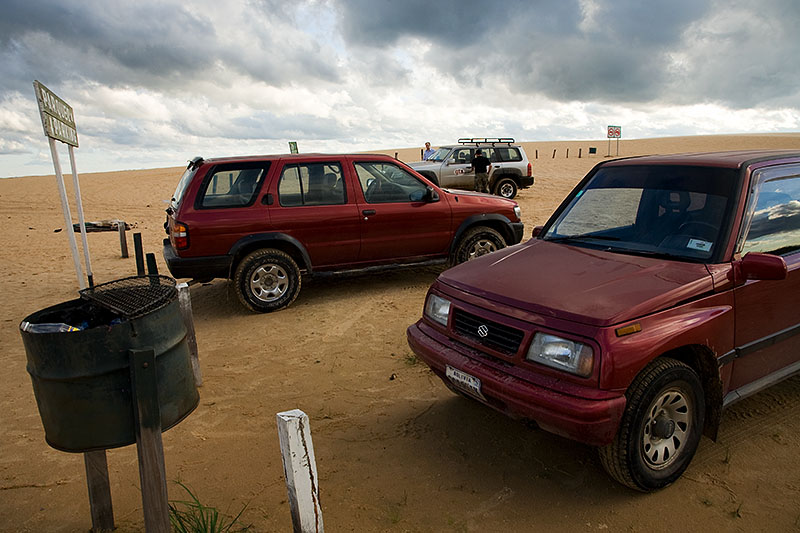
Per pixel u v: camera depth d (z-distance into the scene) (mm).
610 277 3287
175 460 3729
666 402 3047
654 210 3830
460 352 3424
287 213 6812
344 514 3064
